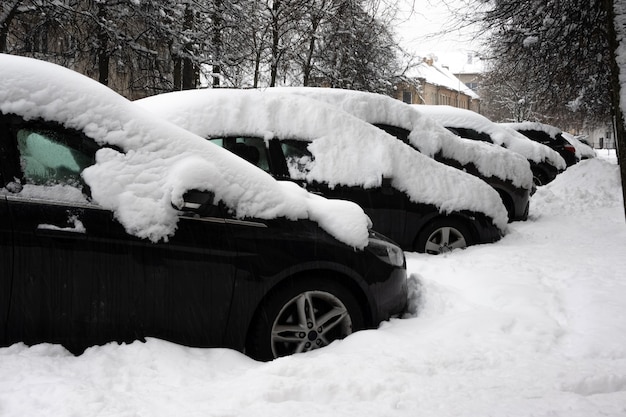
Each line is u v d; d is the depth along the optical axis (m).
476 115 15.23
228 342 3.92
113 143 3.84
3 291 3.44
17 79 3.73
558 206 12.10
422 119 9.03
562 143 20.48
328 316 4.23
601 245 7.73
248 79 16.77
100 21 16.00
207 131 6.68
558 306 5.04
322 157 6.87
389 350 3.97
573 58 14.84
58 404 2.97
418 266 6.34
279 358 3.71
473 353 3.97
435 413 3.11
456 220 7.39
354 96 8.76
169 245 3.77
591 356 4.04
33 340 3.51
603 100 20.81
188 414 2.98
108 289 3.64
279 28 16.44
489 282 5.59
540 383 3.52
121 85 18.94
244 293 3.93
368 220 4.67
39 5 14.60
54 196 3.60
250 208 4.05
